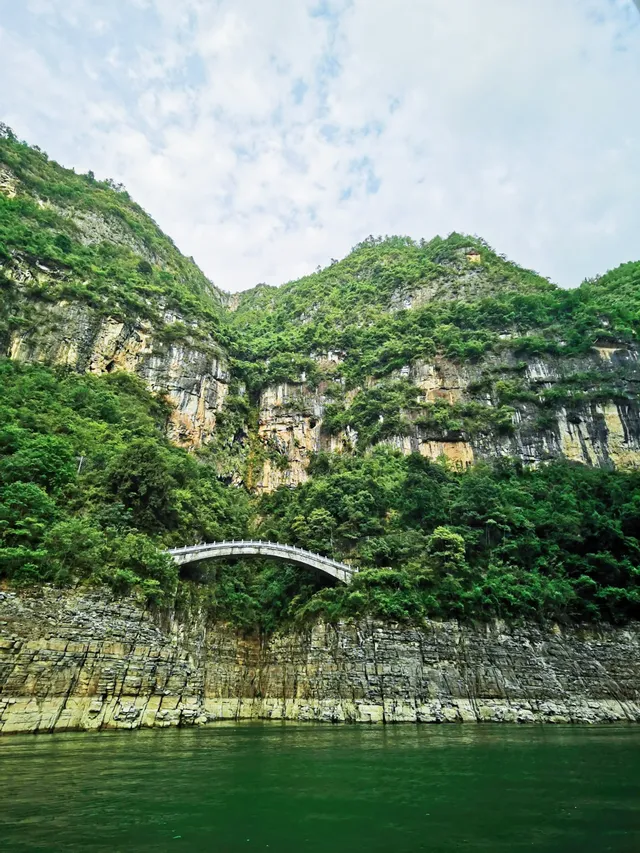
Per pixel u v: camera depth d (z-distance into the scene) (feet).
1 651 92.43
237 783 56.54
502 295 379.96
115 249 358.84
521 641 150.10
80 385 222.89
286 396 326.85
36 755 69.82
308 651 148.36
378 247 545.03
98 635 106.73
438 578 157.58
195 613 142.82
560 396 278.26
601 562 177.06
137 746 82.17
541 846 35.55
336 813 44.65
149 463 159.43
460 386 306.14
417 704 131.95
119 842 34.83
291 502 232.32
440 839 37.29
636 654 156.25
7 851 32.12
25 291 252.83
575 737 103.60
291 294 501.15
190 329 309.63
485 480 212.23
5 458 138.92
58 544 111.65
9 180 349.82
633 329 314.96
